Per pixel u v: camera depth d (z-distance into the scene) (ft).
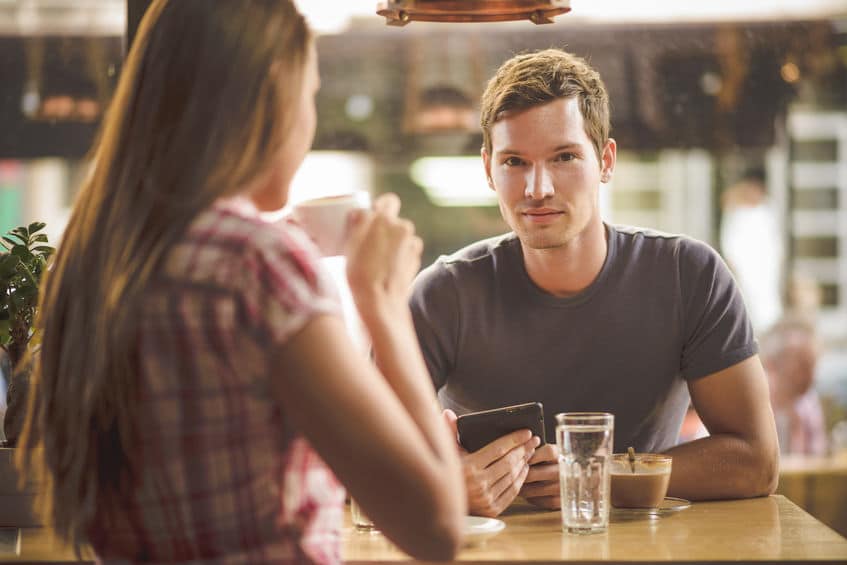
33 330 4.89
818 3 12.00
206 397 2.69
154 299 2.72
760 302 15.56
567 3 5.58
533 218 5.51
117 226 2.85
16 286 4.90
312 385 2.67
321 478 2.94
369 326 3.05
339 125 12.64
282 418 2.79
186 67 2.88
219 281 2.69
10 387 4.87
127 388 2.75
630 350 5.92
